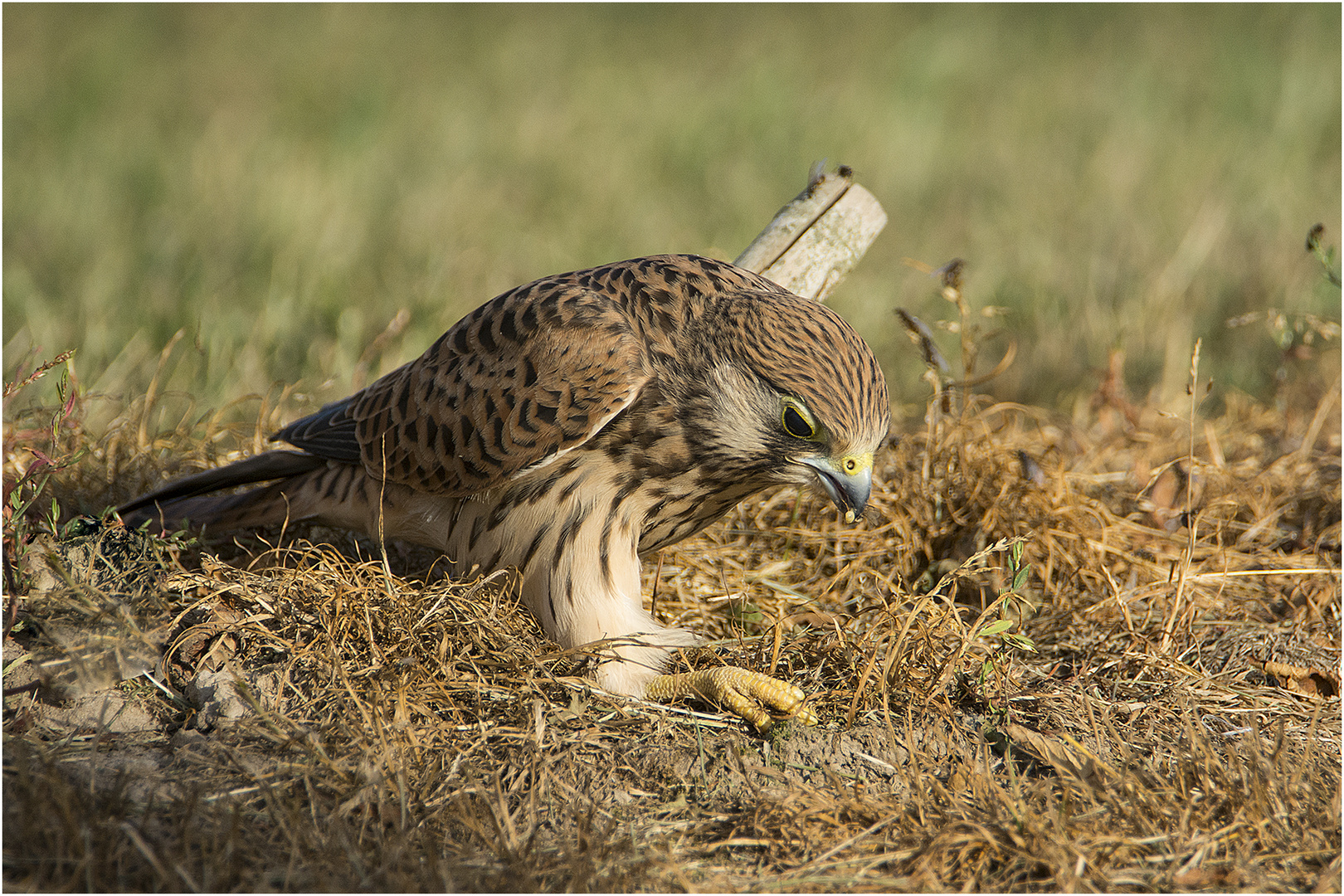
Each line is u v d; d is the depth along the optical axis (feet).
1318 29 93.09
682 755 20.04
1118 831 17.87
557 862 16.98
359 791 17.93
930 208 59.47
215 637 21.44
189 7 111.65
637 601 22.61
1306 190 58.39
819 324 21.33
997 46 96.12
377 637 21.33
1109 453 32.04
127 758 18.94
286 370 39.63
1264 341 41.96
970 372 30.04
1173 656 23.70
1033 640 24.61
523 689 20.65
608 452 22.21
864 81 83.92
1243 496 29.07
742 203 58.95
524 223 56.90
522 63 93.20
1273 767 19.15
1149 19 104.01
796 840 17.92
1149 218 55.83
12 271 47.80
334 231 53.62
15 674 20.26
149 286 46.50
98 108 76.43
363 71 88.89
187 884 15.96
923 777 19.17
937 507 27.50
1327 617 25.88
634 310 22.54
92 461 28.25
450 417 22.74
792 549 27.73
